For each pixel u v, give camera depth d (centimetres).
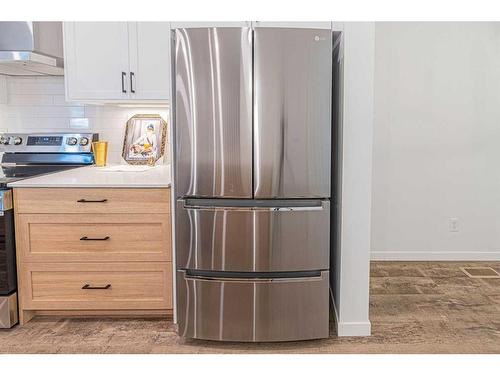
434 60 439
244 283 274
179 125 268
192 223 274
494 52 438
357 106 281
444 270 425
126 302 304
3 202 289
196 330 280
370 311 332
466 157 449
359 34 277
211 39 262
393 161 450
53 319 314
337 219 302
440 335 295
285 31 261
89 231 299
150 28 342
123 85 345
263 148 266
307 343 284
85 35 342
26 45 316
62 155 375
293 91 264
